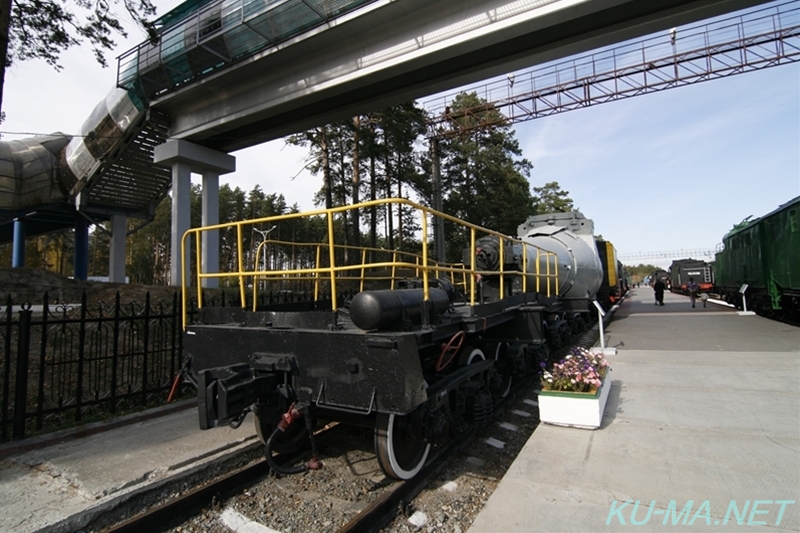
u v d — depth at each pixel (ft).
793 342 31.01
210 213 62.75
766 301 50.60
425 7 39.99
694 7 36.81
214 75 50.93
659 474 11.35
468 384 15.78
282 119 57.16
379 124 74.33
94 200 79.56
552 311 26.58
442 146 84.17
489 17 37.81
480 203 95.96
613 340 35.58
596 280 38.47
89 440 15.69
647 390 19.72
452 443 15.79
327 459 15.03
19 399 15.42
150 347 28.50
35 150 75.87
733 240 65.36
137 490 11.96
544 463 12.35
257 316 13.29
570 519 9.44
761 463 11.75
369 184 88.07
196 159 59.67
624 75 65.10
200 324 14.34
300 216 12.59
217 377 11.23
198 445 15.05
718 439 13.58
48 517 10.55
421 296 13.28
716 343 31.73
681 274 126.52
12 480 12.61
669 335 37.04
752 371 22.49
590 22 39.19
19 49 34.58
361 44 44.14
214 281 62.44
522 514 9.73
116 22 37.29
